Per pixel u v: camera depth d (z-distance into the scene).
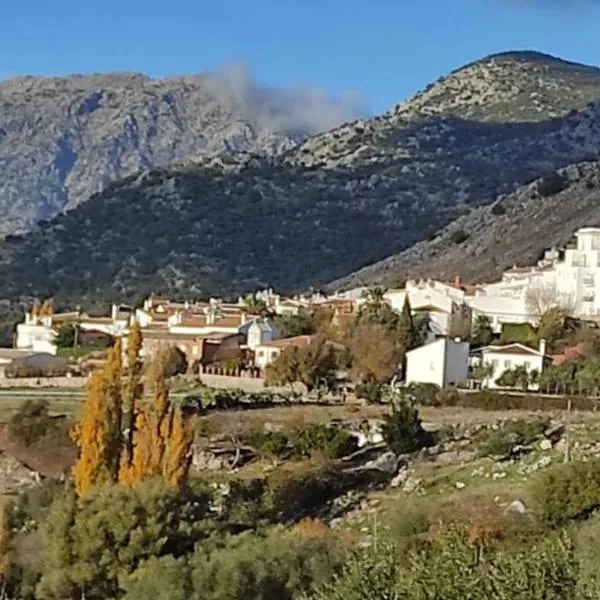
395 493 82.31
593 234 172.50
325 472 88.69
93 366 149.75
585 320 153.75
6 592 68.19
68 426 103.69
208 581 56.97
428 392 111.56
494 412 103.56
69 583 66.94
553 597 28.69
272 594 56.56
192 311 194.25
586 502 61.94
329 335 146.62
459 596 28.89
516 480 77.81
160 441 77.19
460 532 33.56
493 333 153.12
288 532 71.12
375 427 100.25
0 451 102.44
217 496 82.69
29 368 149.38
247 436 99.56
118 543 67.19
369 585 30.67
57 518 68.69
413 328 142.25
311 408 111.12
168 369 134.12
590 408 103.12
